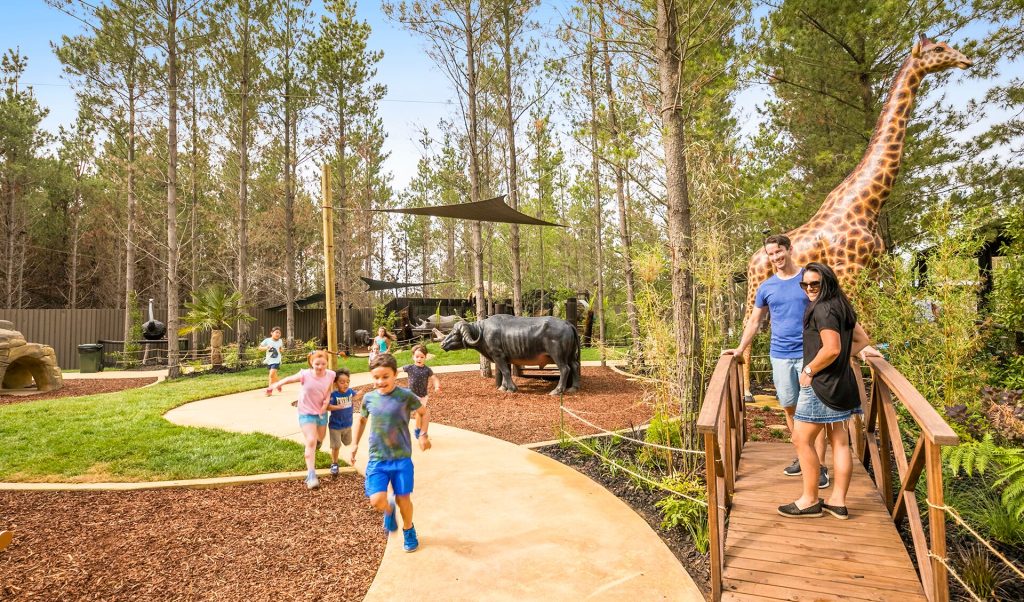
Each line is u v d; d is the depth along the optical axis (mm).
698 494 4441
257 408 9570
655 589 3326
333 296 11773
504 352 10766
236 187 24484
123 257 36125
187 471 5582
